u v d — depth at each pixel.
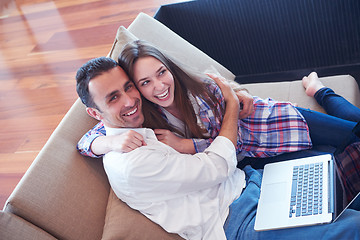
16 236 1.28
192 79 1.53
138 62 1.39
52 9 3.64
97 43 3.05
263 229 1.38
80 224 1.40
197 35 2.38
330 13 2.14
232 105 1.57
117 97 1.37
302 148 1.64
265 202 1.46
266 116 1.66
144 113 1.52
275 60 2.37
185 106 1.53
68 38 3.21
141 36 1.92
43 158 1.46
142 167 1.36
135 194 1.39
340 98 1.74
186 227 1.40
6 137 2.63
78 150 1.53
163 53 1.48
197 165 1.42
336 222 1.31
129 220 1.39
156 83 1.41
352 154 1.37
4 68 3.19
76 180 1.46
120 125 1.42
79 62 2.96
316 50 2.28
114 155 1.40
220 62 2.46
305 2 2.13
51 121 2.63
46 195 1.39
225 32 2.33
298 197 1.43
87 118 1.64
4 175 2.37
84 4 3.53
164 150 1.44
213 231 1.44
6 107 2.86
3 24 3.67
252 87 2.02
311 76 1.90
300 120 1.65
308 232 1.33
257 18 2.24
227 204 1.51
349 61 2.27
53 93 2.83
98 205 1.47
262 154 1.67
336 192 1.38
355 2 2.08
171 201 1.42
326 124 1.64
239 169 1.62
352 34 2.18
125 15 3.16
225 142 1.47
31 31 3.46
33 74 3.04
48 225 1.36
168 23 2.36
